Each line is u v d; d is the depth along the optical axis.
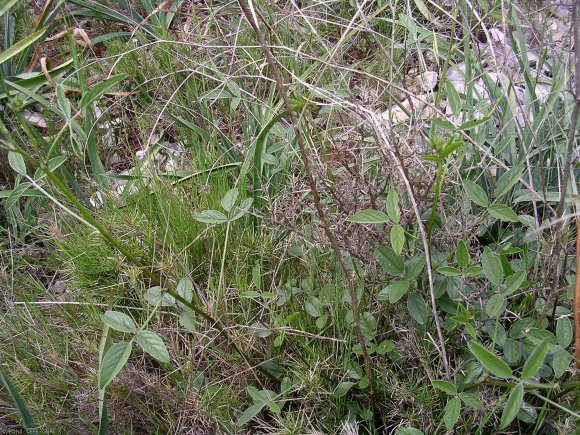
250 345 0.75
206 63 1.02
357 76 1.13
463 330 0.69
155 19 1.22
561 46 0.88
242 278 0.84
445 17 1.15
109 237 0.63
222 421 0.70
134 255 0.80
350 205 0.73
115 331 0.80
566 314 0.68
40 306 0.85
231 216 0.71
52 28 1.17
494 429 0.67
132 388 0.72
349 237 0.76
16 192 0.65
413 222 0.72
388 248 0.66
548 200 0.75
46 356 0.78
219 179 0.96
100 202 0.99
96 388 0.73
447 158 0.72
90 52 1.28
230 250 0.87
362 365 0.73
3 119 1.13
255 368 0.75
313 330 0.77
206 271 0.87
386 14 1.18
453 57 1.12
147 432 0.76
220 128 1.12
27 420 0.65
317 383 0.69
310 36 1.11
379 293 0.70
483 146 0.84
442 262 0.66
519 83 0.88
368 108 0.74
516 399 0.48
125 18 1.21
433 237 0.73
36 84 1.08
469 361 0.67
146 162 1.01
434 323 0.72
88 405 0.72
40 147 1.02
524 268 0.71
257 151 0.88
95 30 1.29
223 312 0.77
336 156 0.87
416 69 1.13
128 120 1.15
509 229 0.82
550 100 0.80
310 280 0.78
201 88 1.13
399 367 0.72
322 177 0.73
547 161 0.84
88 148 0.98
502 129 0.80
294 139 0.87
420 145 0.79
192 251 0.88
